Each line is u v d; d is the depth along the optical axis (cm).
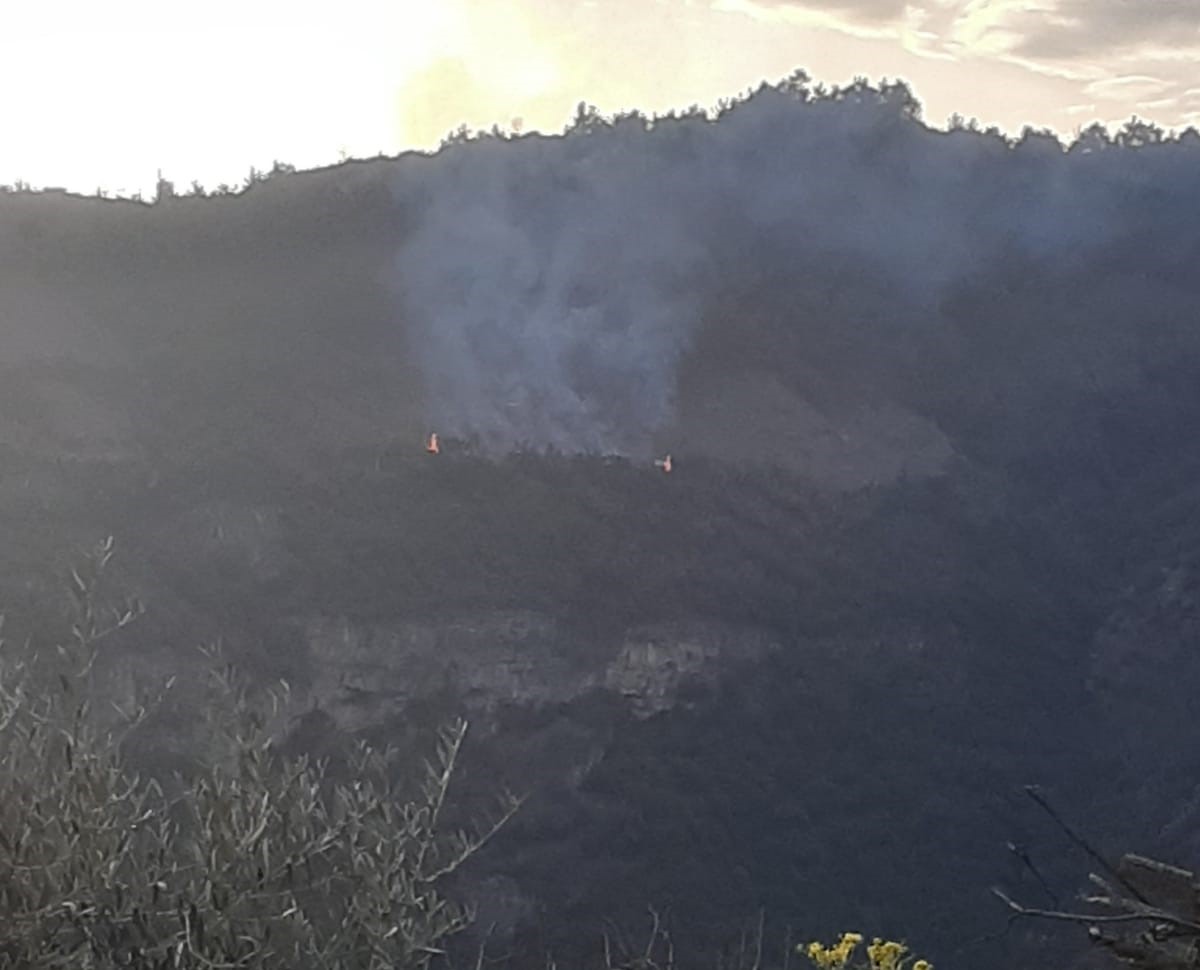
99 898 410
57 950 405
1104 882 414
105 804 420
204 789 441
